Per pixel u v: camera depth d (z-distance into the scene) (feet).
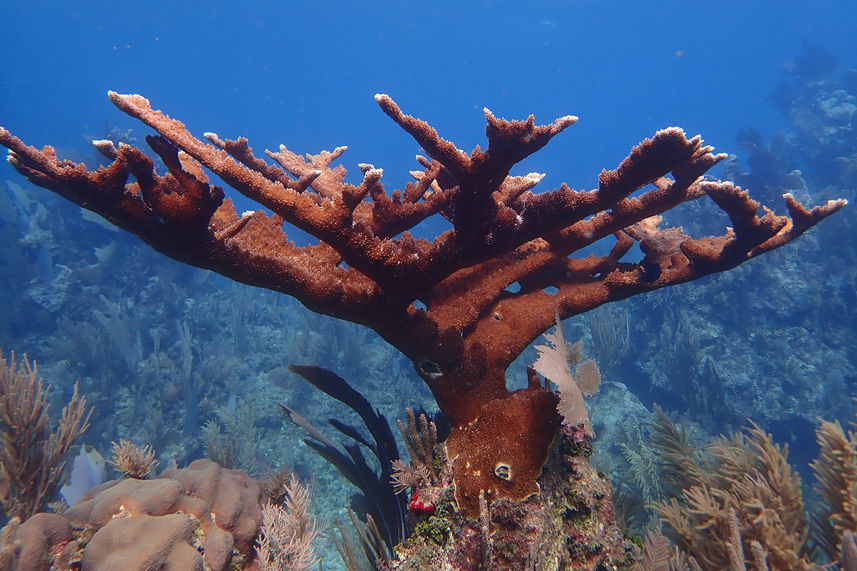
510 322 9.47
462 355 8.63
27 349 37.88
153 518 8.11
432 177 10.10
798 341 38.96
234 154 10.46
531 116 5.88
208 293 49.26
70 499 15.65
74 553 8.08
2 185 54.95
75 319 41.32
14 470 13.87
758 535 9.62
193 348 39.99
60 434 15.05
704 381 35.47
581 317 41.16
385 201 9.73
